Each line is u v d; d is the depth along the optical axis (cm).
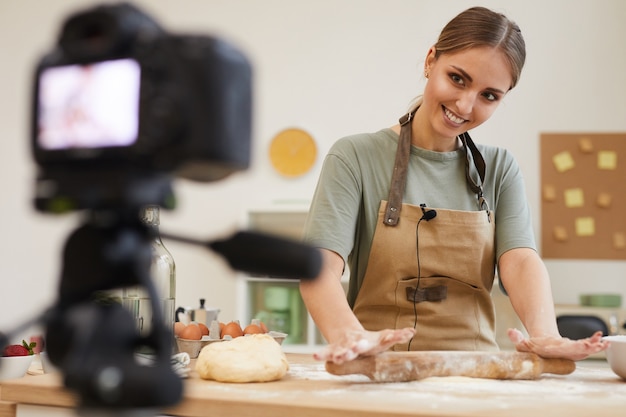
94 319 46
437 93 146
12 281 403
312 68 383
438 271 157
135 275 49
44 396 116
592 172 358
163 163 44
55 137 46
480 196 162
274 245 49
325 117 379
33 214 48
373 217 158
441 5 374
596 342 129
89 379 40
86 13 46
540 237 359
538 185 361
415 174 161
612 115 359
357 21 381
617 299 331
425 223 156
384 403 103
